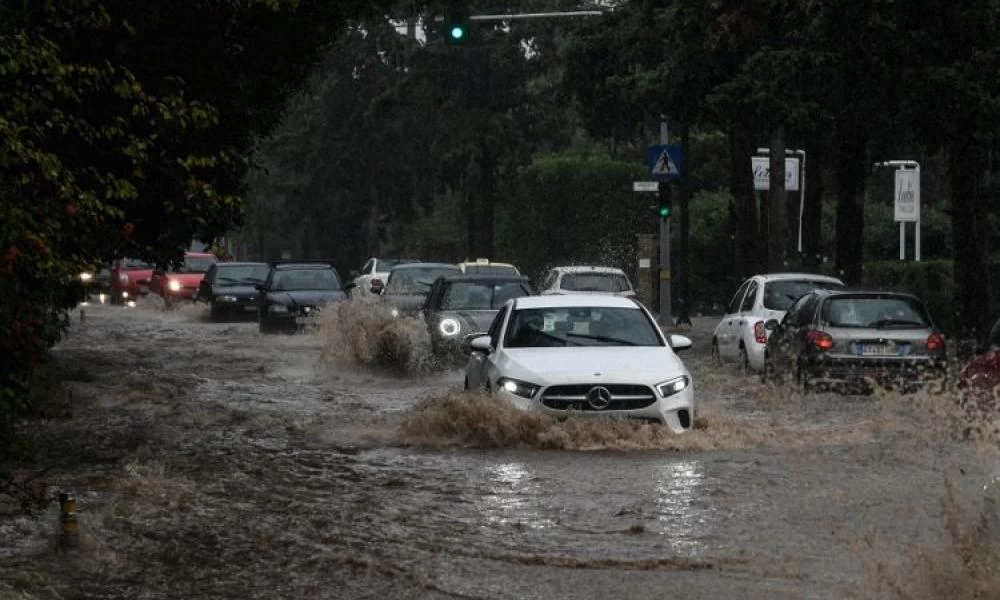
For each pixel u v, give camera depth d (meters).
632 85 97.31
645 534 26.64
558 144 174.25
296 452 38.22
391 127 199.00
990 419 38.41
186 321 111.50
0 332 23.08
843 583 22.52
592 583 22.91
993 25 63.38
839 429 41.16
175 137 36.94
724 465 34.84
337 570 24.05
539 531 27.08
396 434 40.69
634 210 156.00
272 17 40.91
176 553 25.39
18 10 31.67
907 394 50.53
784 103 76.19
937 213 135.38
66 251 30.06
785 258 80.12
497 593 22.39
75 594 22.55
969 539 23.03
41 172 28.86
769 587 22.42
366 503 30.27
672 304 136.75
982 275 66.00
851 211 78.81
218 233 45.34
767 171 100.19
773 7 70.38
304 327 92.50
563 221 158.12
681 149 100.75
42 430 42.66
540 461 35.91
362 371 64.81
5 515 28.45
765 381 57.38
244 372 65.06
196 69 38.69
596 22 101.94
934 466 34.16
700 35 83.50
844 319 52.88
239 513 29.16
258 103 43.56
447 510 29.36
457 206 195.62
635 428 38.22
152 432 42.59
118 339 89.12
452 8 82.19
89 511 29.14
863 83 66.62
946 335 85.25
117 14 34.97
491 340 42.44
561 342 41.56
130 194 32.22
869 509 28.62
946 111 63.78
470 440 39.16
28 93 29.62
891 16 63.53
